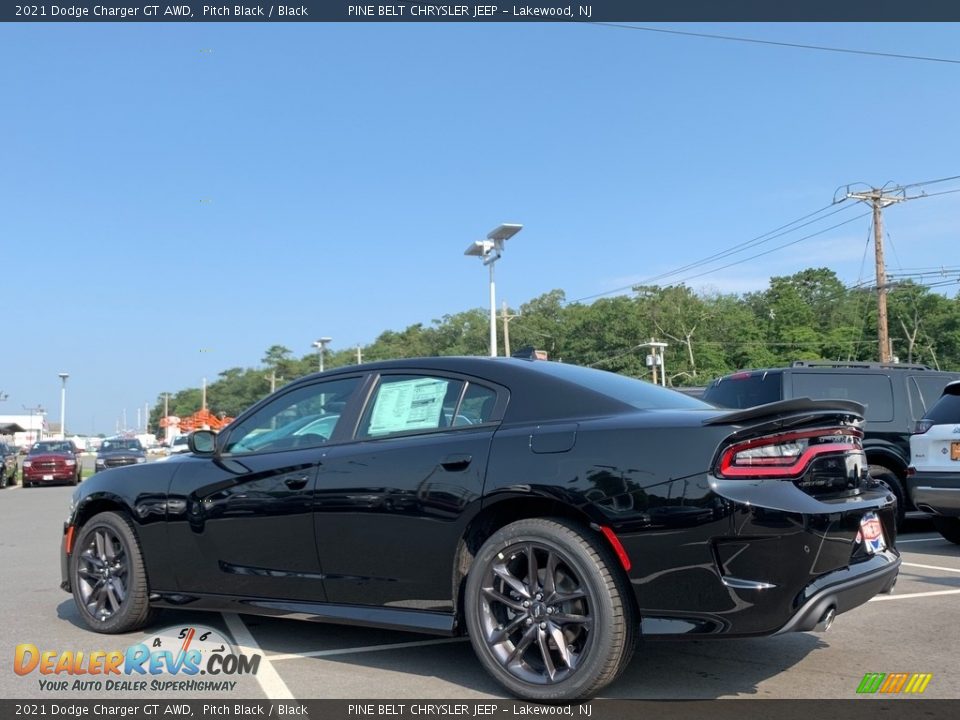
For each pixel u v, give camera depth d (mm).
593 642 3697
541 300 89562
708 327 79438
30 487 27031
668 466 3666
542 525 3885
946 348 75875
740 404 9766
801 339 77250
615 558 3760
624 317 78625
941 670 4371
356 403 4750
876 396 9602
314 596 4586
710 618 3568
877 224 35375
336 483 4492
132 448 29719
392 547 4285
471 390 4426
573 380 4332
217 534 4918
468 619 4047
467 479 4105
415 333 93062
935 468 8172
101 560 5469
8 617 5949
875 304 79812
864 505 3922
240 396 97188
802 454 3717
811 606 3521
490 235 22406
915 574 7086
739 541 3512
